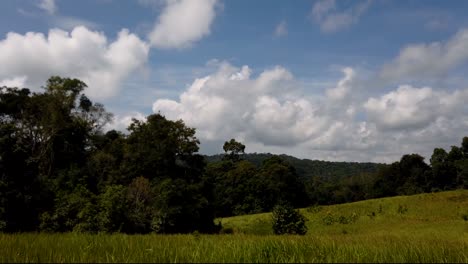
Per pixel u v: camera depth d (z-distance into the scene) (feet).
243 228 139.74
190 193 123.13
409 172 319.68
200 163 167.12
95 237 33.65
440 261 21.36
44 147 168.25
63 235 37.40
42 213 84.07
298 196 292.40
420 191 299.79
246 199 262.67
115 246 25.27
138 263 18.63
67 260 19.16
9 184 81.87
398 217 143.64
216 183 272.51
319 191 355.15
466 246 30.30
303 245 25.29
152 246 25.67
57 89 175.94
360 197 365.81
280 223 105.19
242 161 298.35
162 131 158.81
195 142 164.96
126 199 98.78
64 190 98.99
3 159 83.20
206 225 127.44
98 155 165.99
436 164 302.86
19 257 20.18
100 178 155.94
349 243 29.76
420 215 145.38
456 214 141.38
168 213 112.68
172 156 159.63
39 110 171.42
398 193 312.50
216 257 20.34
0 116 165.89
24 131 164.76
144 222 104.53
